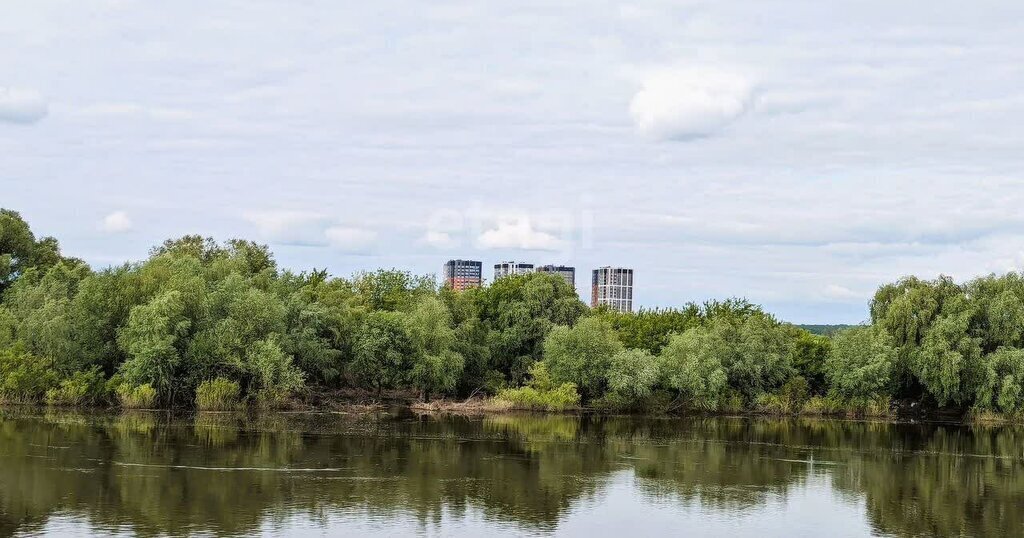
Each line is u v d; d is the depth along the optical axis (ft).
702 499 206.39
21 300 372.79
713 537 172.14
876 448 303.48
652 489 216.13
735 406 417.28
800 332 468.75
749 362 418.31
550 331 429.79
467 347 416.87
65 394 330.54
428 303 404.77
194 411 334.65
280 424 310.24
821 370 434.30
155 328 329.11
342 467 228.02
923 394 427.33
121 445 246.68
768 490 219.61
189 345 338.13
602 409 406.21
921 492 221.25
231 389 336.90
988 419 403.95
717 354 420.36
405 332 392.06
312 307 388.37
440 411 384.27
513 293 454.40
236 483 201.57
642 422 372.99
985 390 395.75
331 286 458.50
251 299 353.31
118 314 352.90
